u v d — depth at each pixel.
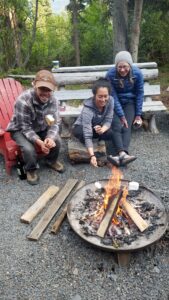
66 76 4.95
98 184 3.38
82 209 3.16
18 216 3.40
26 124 3.69
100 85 3.73
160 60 8.49
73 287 2.66
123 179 3.65
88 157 4.13
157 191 3.68
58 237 3.12
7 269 2.80
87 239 2.81
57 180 3.95
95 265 2.83
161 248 2.96
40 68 8.98
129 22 7.59
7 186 3.87
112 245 2.75
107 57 8.85
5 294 2.60
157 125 5.30
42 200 3.53
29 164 3.78
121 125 4.25
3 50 8.18
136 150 4.58
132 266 2.82
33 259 2.89
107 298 2.57
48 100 3.69
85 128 3.90
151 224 2.96
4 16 7.85
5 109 4.28
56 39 9.31
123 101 4.50
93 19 8.88
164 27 8.11
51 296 2.59
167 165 4.21
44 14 9.21
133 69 4.38
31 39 8.55
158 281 2.69
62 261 2.87
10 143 3.95
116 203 3.03
